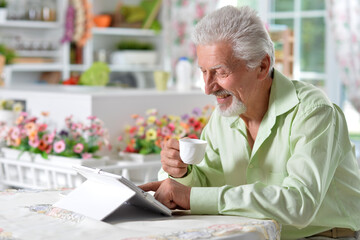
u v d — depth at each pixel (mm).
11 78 6465
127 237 1332
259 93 1789
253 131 1885
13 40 6094
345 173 1814
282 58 5340
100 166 3021
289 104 1765
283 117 1784
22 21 6121
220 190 1612
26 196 1817
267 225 1471
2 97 3916
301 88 1816
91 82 3613
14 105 3666
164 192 1656
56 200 1755
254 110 1824
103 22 6695
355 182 1833
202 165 1992
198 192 1627
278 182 1793
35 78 6668
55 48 6484
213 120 2004
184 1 7145
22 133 3250
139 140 3275
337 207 1781
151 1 7035
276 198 1545
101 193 1628
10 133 3279
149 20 6969
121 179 1519
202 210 1617
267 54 1728
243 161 1896
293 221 1540
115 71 7066
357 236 1838
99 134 3137
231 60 1658
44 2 6469
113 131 3371
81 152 3072
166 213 1598
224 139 1945
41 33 6586
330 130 1700
